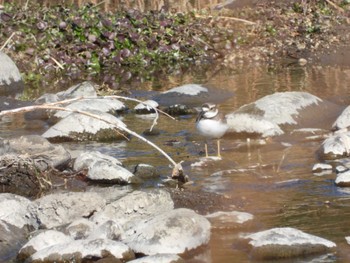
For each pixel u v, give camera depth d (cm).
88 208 1048
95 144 1467
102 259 893
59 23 2364
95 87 1986
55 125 1503
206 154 1347
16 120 1675
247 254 923
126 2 2903
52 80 2177
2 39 2325
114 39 2359
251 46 2452
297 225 1013
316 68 2197
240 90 1930
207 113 1323
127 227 1003
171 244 921
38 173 1218
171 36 2436
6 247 968
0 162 1225
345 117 1502
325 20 2567
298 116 1564
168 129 1580
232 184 1201
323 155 1331
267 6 2703
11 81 2072
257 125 1481
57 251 907
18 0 2708
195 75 2178
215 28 2503
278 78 2064
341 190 1152
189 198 1115
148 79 2159
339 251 922
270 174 1251
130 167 1302
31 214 1046
